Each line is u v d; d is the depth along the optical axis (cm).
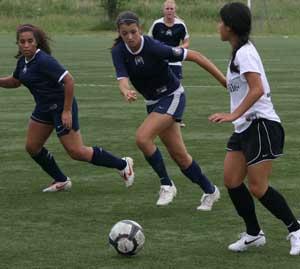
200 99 3584
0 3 10300
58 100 1773
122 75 1638
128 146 2455
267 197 1348
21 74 1773
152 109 1719
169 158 2284
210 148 2395
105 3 9844
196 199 1797
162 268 1298
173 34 3091
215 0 10712
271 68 5194
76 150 1797
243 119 1331
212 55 6141
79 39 8481
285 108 3272
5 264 1324
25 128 2806
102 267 1302
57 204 1759
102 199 1803
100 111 3219
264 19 9850
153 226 1568
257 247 1411
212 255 1371
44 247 1423
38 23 9819
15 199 1809
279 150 1338
